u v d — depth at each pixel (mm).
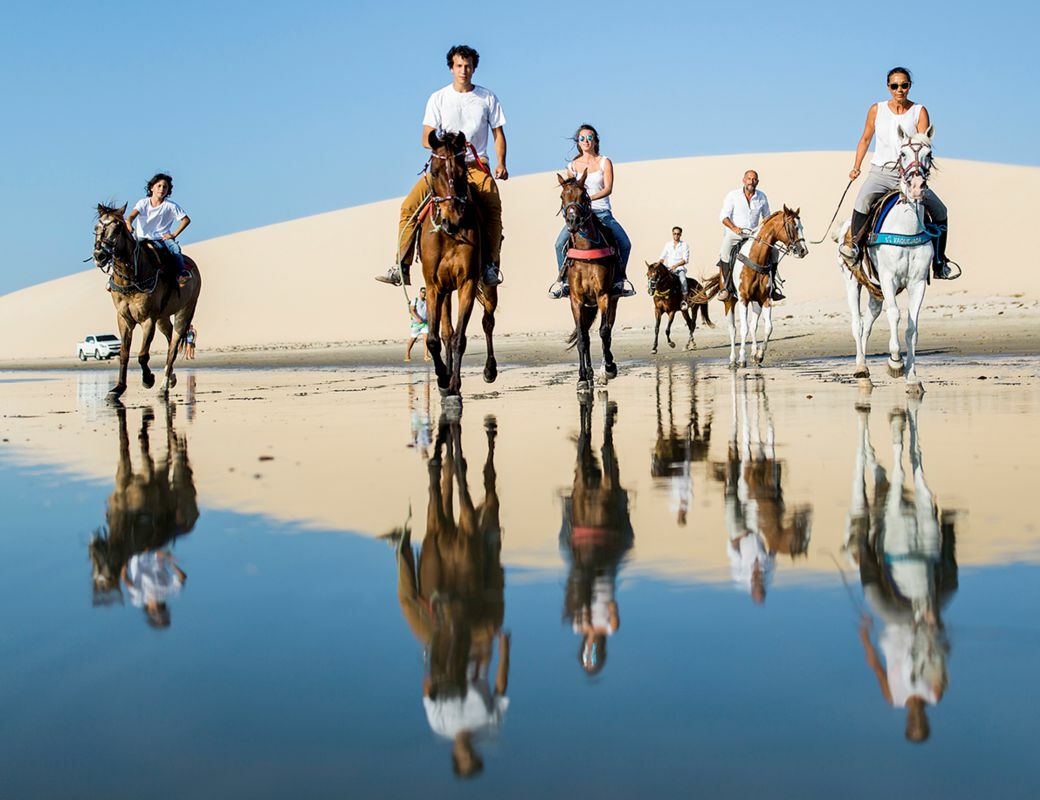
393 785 1450
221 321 64812
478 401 9875
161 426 8266
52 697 1861
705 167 72375
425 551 3105
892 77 9820
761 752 1528
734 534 3229
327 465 5305
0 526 3785
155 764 1548
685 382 12281
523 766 1497
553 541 3191
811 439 5910
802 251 14992
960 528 3254
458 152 9000
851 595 2436
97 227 11898
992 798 1376
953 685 1803
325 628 2273
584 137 11594
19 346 69812
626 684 1834
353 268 70000
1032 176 64125
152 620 2385
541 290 60375
